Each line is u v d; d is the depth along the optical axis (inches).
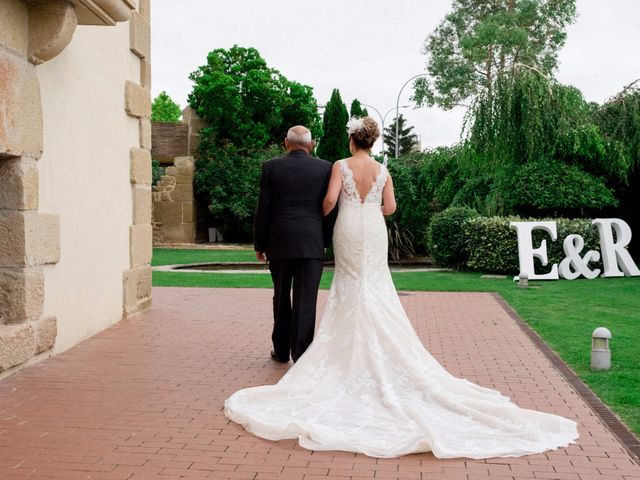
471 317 331.9
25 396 184.7
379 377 177.3
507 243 538.0
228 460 138.9
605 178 609.6
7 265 209.8
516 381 206.5
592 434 157.3
